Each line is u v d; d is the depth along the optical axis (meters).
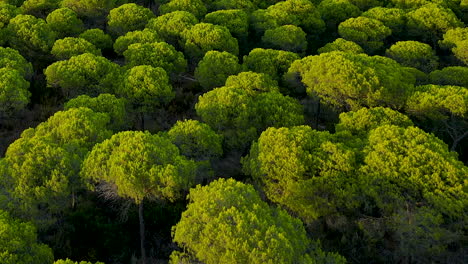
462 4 52.31
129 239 18.45
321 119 31.50
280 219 13.17
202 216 12.80
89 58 27.44
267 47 41.41
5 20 36.00
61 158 16.55
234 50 36.28
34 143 17.08
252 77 27.08
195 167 17.25
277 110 23.38
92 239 17.89
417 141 17.83
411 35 46.00
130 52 31.83
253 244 11.52
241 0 49.66
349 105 26.00
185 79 37.97
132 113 27.19
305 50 42.62
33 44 32.47
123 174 14.59
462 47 36.00
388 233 18.83
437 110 23.42
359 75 24.17
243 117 22.36
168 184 14.91
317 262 13.06
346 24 42.25
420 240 15.66
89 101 23.11
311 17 46.09
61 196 16.12
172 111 31.69
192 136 20.50
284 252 11.22
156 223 19.39
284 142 18.28
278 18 44.12
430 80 30.84
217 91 24.20
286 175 17.08
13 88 24.72
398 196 15.88
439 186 15.51
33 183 15.69
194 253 12.90
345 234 19.02
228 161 25.66
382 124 20.91
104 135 19.64
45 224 16.34
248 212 12.51
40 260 13.21
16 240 12.91
